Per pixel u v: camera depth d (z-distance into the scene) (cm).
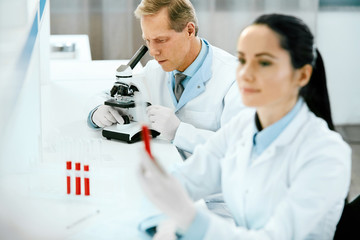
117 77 203
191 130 199
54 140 203
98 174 170
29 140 162
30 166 156
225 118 200
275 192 121
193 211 105
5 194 114
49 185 159
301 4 405
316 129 119
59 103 249
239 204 129
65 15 387
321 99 124
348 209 139
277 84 111
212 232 106
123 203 150
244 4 405
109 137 208
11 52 117
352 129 448
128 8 391
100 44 399
